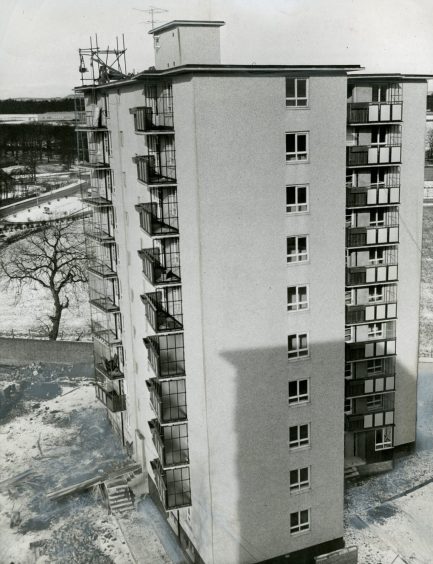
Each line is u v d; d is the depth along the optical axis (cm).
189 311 2483
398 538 3069
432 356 5612
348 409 3372
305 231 2444
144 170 2544
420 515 3216
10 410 4800
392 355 3341
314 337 2561
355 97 3042
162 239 2591
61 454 4128
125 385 3691
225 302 2394
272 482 2642
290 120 2320
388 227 3161
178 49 2556
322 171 2412
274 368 2528
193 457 2655
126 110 3003
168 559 3002
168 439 2705
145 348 3158
